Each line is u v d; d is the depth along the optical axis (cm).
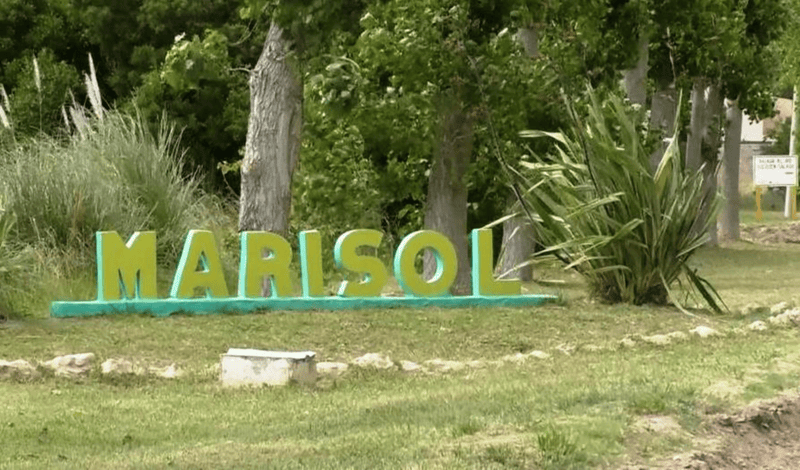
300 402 1131
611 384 1103
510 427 913
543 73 2212
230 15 3312
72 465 848
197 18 3300
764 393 1086
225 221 2422
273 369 1241
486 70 2050
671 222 1969
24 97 3259
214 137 3259
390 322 1700
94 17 3338
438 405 1040
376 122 2134
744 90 3656
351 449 859
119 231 2017
